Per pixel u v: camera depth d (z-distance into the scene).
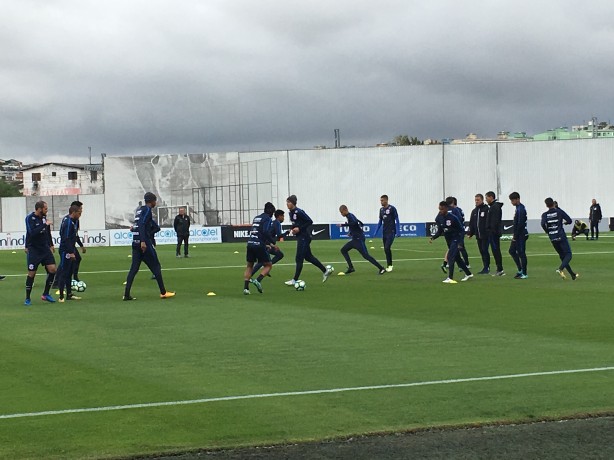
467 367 10.44
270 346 12.21
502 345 12.03
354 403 8.69
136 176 65.75
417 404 8.62
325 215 67.19
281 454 7.10
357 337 12.91
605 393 8.98
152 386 9.61
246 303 17.78
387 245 25.39
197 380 9.91
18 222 69.69
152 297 19.36
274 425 7.91
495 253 23.72
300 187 67.00
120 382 9.86
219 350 11.94
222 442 7.42
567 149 67.00
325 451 7.16
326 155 66.94
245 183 66.56
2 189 117.81
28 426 7.98
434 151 67.19
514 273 24.45
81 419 8.20
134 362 11.12
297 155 66.88
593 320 14.55
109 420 8.15
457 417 8.12
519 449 7.15
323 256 34.09
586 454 7.00
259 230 19.53
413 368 10.41
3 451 7.21
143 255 18.89
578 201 67.25
